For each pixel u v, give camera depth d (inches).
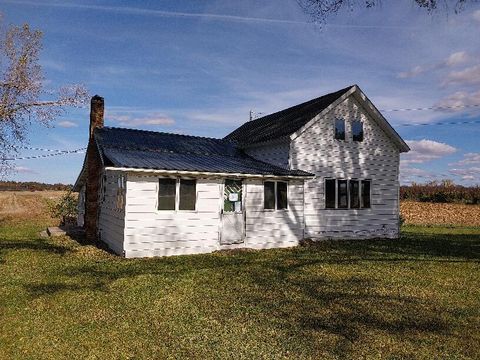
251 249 570.3
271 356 200.1
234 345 213.8
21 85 473.1
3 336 225.8
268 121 852.6
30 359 195.8
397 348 212.4
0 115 471.2
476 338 228.4
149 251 491.2
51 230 735.7
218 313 268.2
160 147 642.8
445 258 516.4
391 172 764.0
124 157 511.8
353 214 706.8
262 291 327.9
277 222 609.0
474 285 359.9
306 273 403.9
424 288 346.0
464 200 1915.6
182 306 283.7
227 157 688.4
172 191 512.1
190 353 203.6
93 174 639.1
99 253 510.9
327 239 672.4
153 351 206.1
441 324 251.6
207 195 540.4
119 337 225.0
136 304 288.0
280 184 621.3
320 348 210.7
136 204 483.8
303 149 655.1
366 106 719.7
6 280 358.3
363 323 251.3
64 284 344.8
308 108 751.7
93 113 668.7
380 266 448.8
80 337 224.8
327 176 679.1
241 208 574.6
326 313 270.5
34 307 279.4
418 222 1252.5
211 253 527.8
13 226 925.2
